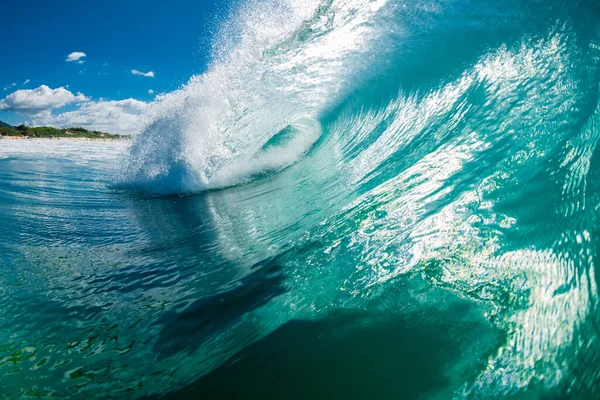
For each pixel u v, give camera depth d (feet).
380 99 18.02
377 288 6.41
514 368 4.32
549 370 4.17
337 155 17.94
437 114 13.34
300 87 21.89
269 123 22.11
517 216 6.42
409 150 12.42
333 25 21.04
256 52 22.07
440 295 5.75
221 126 21.71
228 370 5.41
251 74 21.93
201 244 11.82
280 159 21.30
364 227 8.65
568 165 6.81
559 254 5.36
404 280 6.34
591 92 8.51
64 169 33.22
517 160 7.82
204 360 5.78
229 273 8.98
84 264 10.69
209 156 21.57
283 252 9.18
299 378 4.99
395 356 4.97
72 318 7.58
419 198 8.60
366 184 11.65
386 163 12.66
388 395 4.47
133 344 6.56
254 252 9.91
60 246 12.59
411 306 5.76
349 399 4.54
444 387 4.37
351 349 5.27
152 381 5.50
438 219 7.43
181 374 5.56
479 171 8.27
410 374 4.66
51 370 5.98
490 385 4.23
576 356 4.17
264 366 5.33
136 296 8.45
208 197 19.03
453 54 14.76
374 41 18.99
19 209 17.98
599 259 4.95
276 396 4.80
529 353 4.42
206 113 21.98
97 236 13.92
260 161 21.33
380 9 18.99
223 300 7.64
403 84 16.93
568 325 4.51
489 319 5.05
